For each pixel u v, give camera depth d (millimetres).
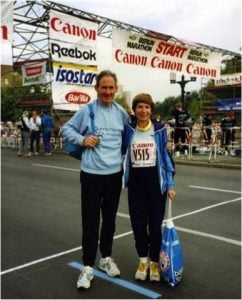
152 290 3893
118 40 15570
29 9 16453
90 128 3910
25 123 17297
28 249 5094
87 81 16875
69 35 15812
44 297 3781
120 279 4148
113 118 3977
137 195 4074
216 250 5008
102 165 3926
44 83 17672
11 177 11047
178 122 16078
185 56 18281
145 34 16344
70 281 4137
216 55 19859
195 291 3873
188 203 7617
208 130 17094
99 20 16344
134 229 4094
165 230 3990
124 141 4102
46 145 17641
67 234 5723
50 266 4539
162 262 3967
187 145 16125
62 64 15867
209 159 14469
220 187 9438
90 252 4016
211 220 6395
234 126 17203
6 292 3891
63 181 10352
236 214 6781
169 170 4047
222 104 29172
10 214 6883
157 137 4016
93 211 3994
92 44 16562
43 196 8414
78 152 4102
